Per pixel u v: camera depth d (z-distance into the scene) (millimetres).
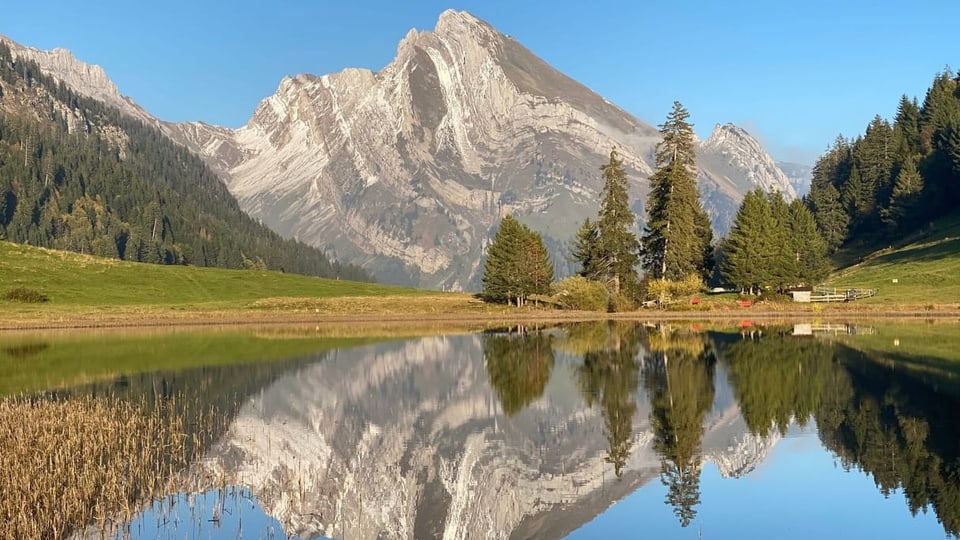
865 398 39344
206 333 86188
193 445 32469
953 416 34719
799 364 51844
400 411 40438
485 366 56125
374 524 23531
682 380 46844
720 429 34031
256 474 28562
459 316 108062
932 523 22078
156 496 25234
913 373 46844
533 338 76875
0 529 20406
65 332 87625
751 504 24203
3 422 31031
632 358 57875
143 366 56625
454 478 28375
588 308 112625
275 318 107375
